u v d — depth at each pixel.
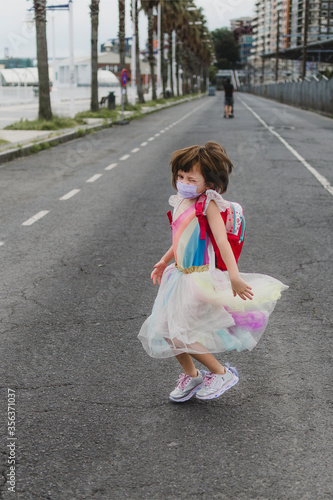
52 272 5.73
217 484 2.54
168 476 2.60
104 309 4.74
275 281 2.98
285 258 6.20
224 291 2.90
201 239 2.86
